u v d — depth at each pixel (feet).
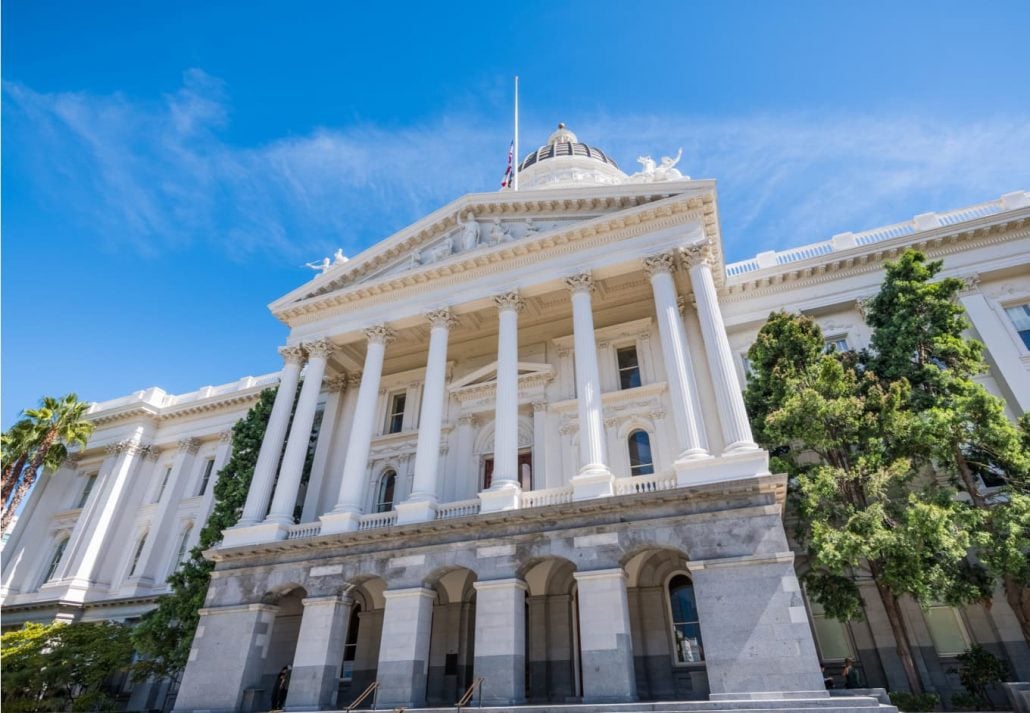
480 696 67.77
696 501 70.08
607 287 102.78
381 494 112.06
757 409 85.10
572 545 72.90
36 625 114.01
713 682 60.75
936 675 74.33
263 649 84.02
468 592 92.32
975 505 70.23
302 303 110.73
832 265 103.40
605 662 65.16
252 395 151.43
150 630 98.94
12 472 137.39
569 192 99.30
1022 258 95.61
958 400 71.26
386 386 122.83
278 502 93.97
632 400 99.19
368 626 96.63
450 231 108.78
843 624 81.10
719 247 97.14
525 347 114.93
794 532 78.43
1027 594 65.41
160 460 159.33
